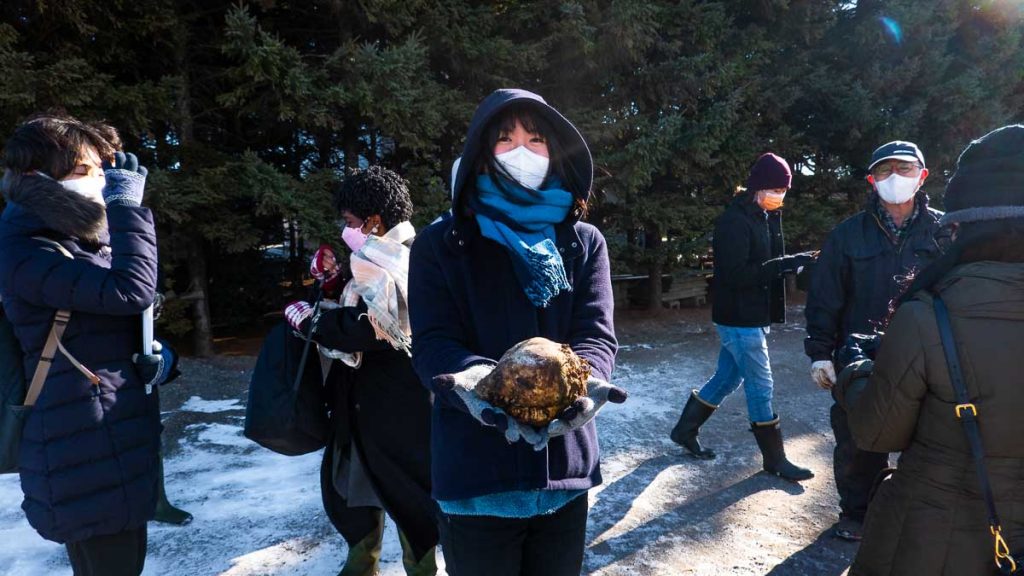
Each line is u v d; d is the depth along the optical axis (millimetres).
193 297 6668
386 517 3271
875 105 9156
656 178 8914
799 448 4238
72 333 1788
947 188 1629
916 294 1567
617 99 7871
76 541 1789
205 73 6730
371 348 2180
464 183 1529
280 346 2322
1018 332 1425
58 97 5188
